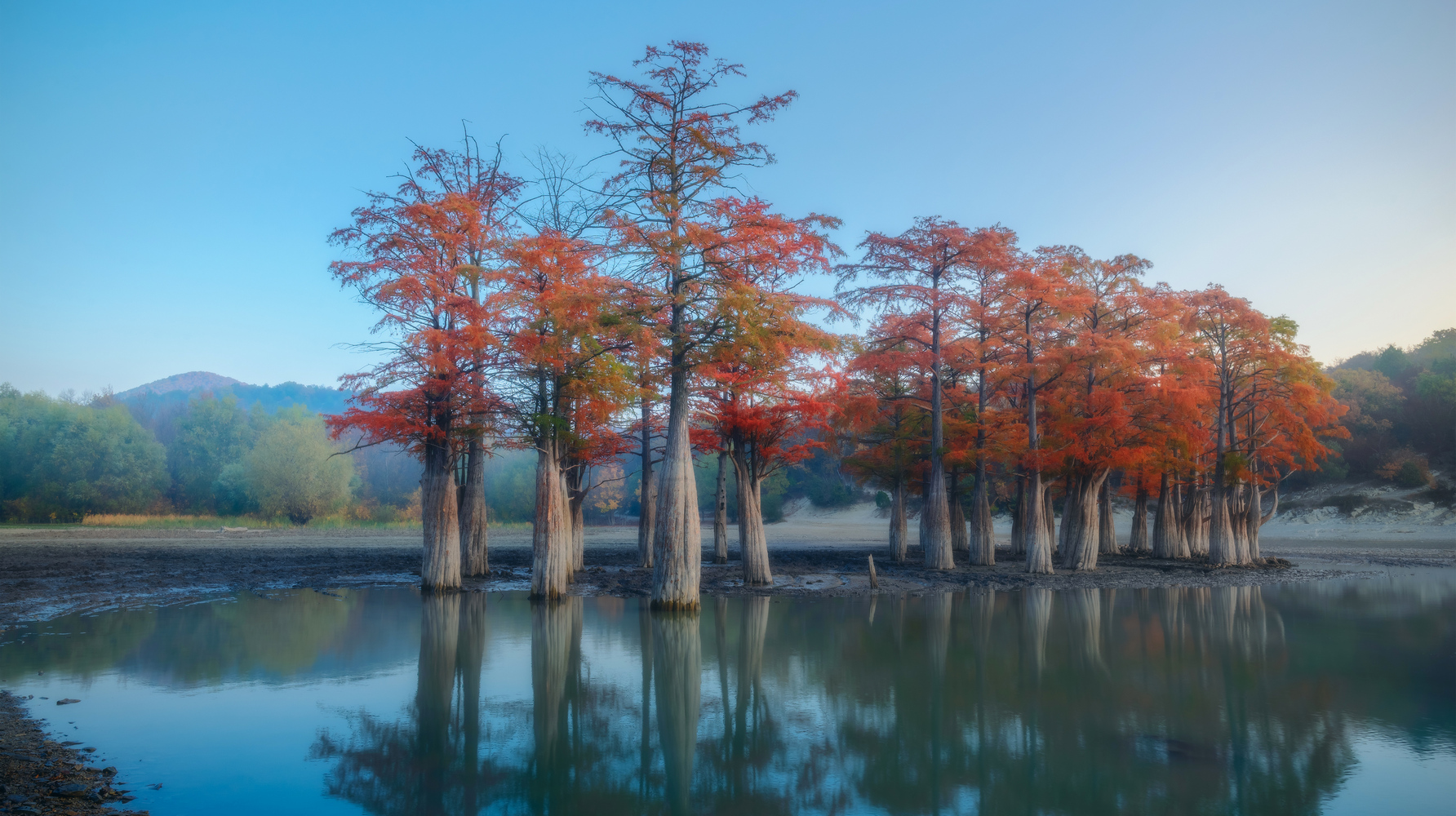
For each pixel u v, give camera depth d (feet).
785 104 72.33
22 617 70.85
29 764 31.35
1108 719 42.60
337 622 70.08
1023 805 30.45
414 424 82.43
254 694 45.19
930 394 128.67
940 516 116.47
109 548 145.07
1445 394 215.31
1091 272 120.26
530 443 87.66
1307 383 121.19
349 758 34.63
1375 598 91.66
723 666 54.90
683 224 71.51
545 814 29.19
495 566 119.85
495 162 89.30
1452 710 44.19
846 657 58.03
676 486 75.87
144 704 42.37
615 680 50.88
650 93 72.18
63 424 243.60
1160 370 118.52
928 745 38.22
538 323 74.49
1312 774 33.58
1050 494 137.59
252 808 28.50
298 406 276.41
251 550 149.28
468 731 39.55
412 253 81.30
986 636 66.18
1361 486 223.30
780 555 150.10
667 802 30.78
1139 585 103.71
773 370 83.87
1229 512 132.36
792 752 37.29
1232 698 46.60
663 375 78.64
